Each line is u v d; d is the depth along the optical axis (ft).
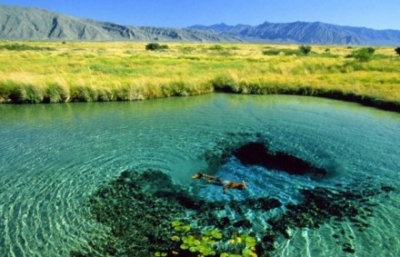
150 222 32.12
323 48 361.10
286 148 52.70
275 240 29.78
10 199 35.63
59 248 28.32
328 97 95.09
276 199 36.91
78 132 59.16
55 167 43.78
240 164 46.42
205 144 53.83
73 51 251.19
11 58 152.15
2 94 78.64
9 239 29.27
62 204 34.96
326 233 30.91
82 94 83.66
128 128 62.13
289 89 100.89
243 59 172.24
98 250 28.12
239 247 28.37
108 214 33.32
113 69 121.08
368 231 31.35
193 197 36.86
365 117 72.59
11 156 47.16
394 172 44.24
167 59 167.94
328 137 58.34
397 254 28.27
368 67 130.21
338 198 37.40
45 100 81.30
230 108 80.74
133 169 43.73
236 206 35.24
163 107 80.33
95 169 43.45
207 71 122.01
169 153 49.57
